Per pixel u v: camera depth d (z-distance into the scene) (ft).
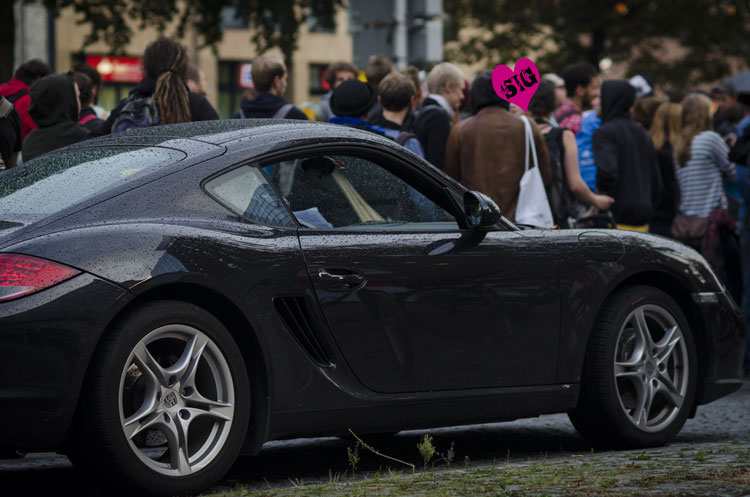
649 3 159.22
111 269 21.50
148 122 34.63
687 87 161.48
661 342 30.04
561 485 21.07
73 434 21.54
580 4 158.92
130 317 21.70
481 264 26.71
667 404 30.30
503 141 37.55
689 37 161.17
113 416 21.38
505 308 26.99
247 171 24.40
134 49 173.06
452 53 166.50
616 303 29.19
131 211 22.72
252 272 23.27
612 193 47.11
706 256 53.26
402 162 26.68
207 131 25.67
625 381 29.53
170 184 23.41
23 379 20.67
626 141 46.88
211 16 124.36
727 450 26.21
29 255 21.18
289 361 23.85
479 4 165.17
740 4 161.99
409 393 25.57
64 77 37.76
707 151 52.80
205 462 22.71
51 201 23.00
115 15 120.37
